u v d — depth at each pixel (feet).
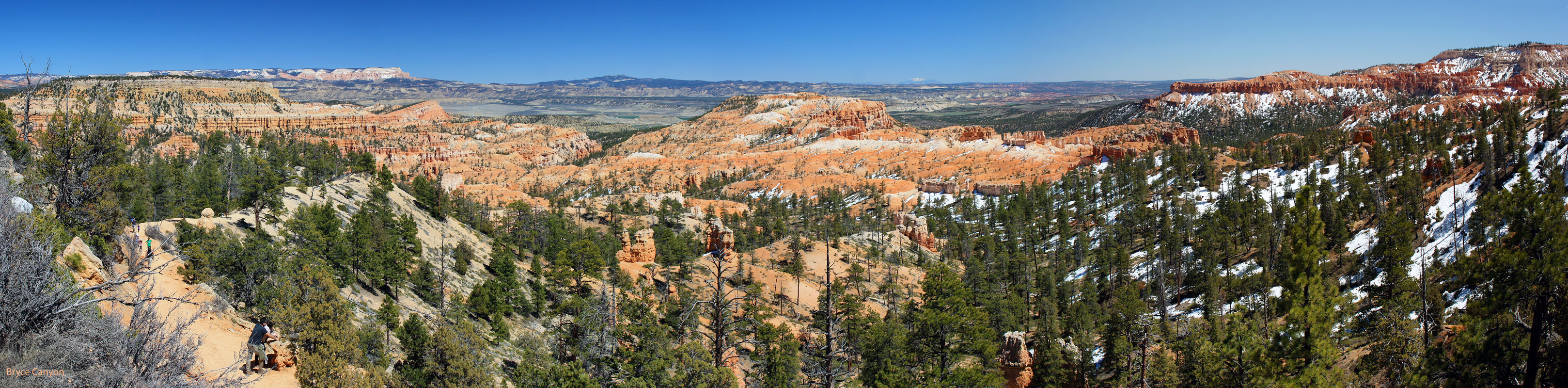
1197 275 393.50
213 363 135.03
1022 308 354.95
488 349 220.64
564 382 172.45
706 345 238.27
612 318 213.66
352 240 271.69
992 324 323.37
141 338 96.07
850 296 278.26
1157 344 266.16
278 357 143.64
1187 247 490.90
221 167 475.72
